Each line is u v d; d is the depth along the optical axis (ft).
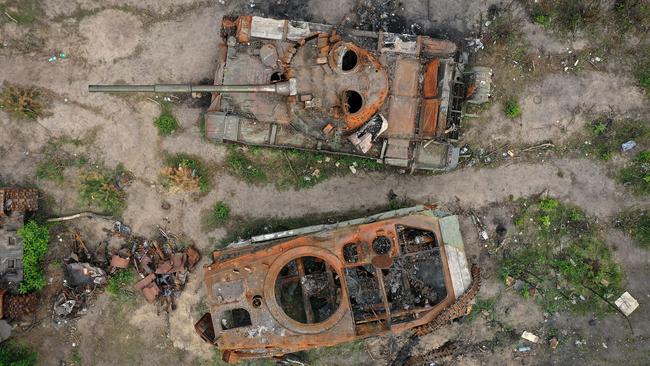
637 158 39.32
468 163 39.01
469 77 36.99
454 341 39.34
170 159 38.27
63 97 37.70
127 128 38.09
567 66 38.99
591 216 39.50
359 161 38.52
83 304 38.24
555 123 39.09
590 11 38.58
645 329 39.34
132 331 38.65
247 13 38.04
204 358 38.88
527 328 39.45
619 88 39.11
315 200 38.91
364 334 32.73
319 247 32.78
